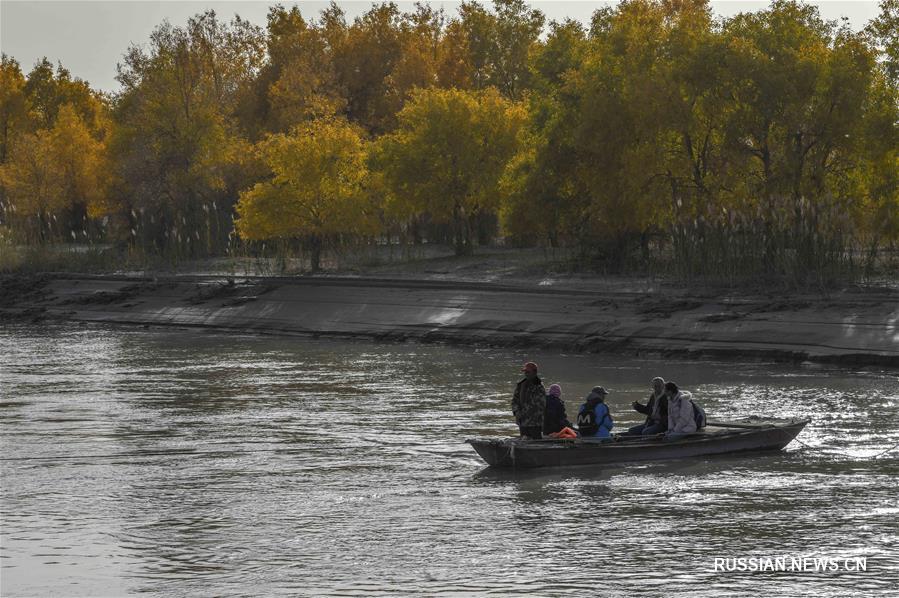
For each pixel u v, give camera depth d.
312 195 98.62
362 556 23.95
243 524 26.92
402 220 105.25
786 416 39.78
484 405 44.69
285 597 21.31
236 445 37.22
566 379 50.84
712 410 41.16
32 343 73.88
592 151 84.88
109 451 36.44
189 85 137.50
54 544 25.41
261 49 157.62
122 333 81.00
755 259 69.12
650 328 61.81
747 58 78.81
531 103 95.38
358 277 87.00
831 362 52.62
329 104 137.50
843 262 66.50
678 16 99.38
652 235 92.38
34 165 151.00
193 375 55.97
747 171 80.50
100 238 140.38
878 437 35.94
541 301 70.06
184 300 88.62
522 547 24.39
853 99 76.56
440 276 87.25
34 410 45.16
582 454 32.38
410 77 142.75
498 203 100.00
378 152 102.81
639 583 21.73
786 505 27.72
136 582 22.44
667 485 29.98
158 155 127.44
